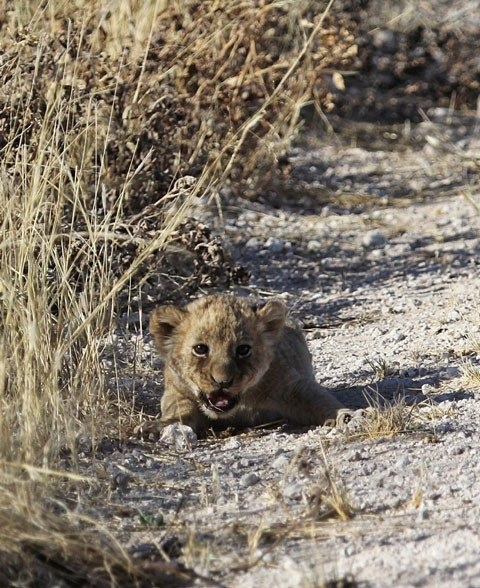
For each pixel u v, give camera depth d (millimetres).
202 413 10820
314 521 8141
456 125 26156
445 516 8055
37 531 7797
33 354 9086
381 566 7348
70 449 9289
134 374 10969
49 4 14117
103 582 7641
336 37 18828
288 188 20969
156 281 14273
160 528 8273
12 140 11320
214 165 13367
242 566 7590
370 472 9016
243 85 17453
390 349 13102
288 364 10867
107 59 14688
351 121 25859
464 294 15344
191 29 16609
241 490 8930
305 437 10203
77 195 10453
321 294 15938
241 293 15695
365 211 20531
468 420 10203
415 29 27734
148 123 14555
